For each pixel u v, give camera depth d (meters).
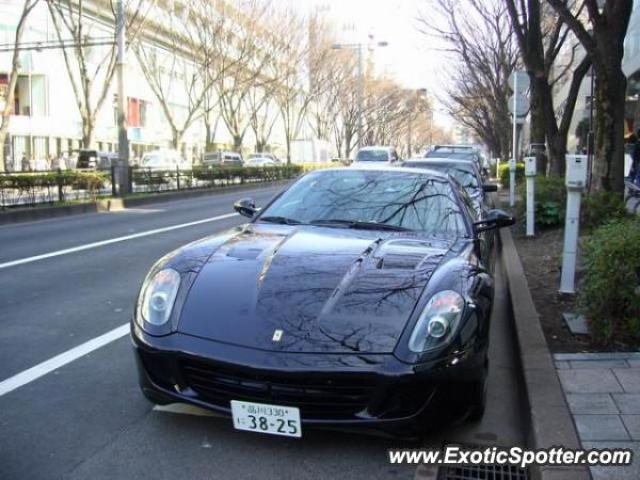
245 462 3.25
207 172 24.78
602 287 4.39
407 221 4.67
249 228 4.60
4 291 7.02
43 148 38.25
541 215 10.13
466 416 3.37
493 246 7.82
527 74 13.59
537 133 14.98
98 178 17.86
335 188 5.11
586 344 4.52
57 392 4.14
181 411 3.82
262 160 42.50
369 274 3.59
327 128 51.28
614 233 4.54
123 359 4.77
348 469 3.20
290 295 3.42
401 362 3.07
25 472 3.13
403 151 80.50
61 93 39.25
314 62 40.72
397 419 3.08
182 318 3.41
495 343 5.34
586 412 3.43
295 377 3.06
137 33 28.78
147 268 8.37
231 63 33.22
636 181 14.55
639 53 20.41
